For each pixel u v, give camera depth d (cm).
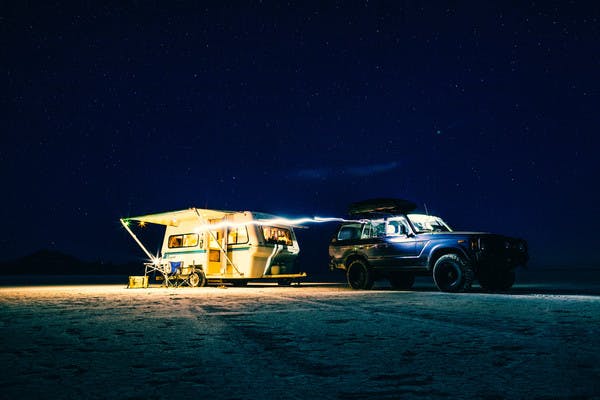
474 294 1035
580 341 452
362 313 681
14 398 280
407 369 346
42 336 493
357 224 1315
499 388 295
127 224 1556
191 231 1570
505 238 1132
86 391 294
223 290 1295
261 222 1463
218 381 316
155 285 1702
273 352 408
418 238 1170
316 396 281
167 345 442
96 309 755
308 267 3338
